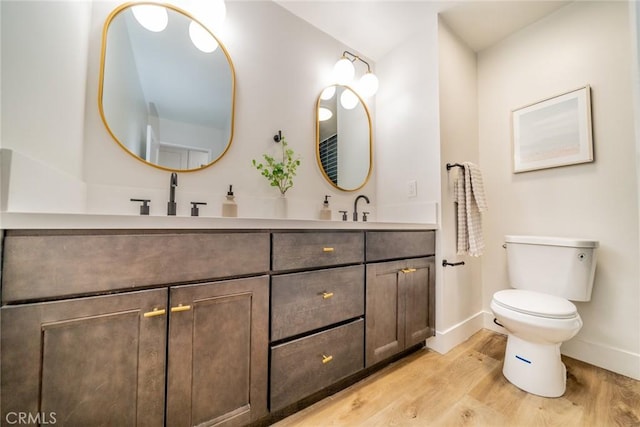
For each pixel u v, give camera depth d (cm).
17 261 55
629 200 133
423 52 174
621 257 134
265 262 90
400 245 137
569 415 101
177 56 130
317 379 102
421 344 158
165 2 128
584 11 150
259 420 96
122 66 117
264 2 156
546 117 162
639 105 116
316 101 177
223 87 141
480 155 196
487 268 189
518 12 163
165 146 125
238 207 142
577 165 150
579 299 130
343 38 187
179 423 72
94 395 62
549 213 160
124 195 114
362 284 119
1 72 59
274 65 159
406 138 184
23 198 63
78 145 100
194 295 76
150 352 69
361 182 199
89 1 109
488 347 158
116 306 65
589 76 147
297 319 97
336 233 110
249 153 148
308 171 171
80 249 61
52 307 58
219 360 79
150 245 70
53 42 80
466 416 101
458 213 162
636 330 128
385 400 110
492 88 191
